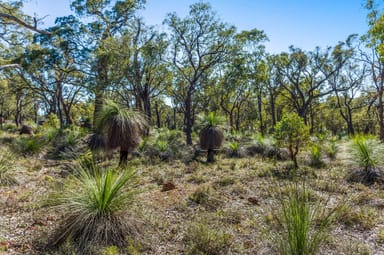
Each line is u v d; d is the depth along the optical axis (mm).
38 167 7121
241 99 28062
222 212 3938
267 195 4730
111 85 15742
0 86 24969
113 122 6969
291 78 23156
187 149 11742
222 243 2916
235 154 10438
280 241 2629
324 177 6117
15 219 3486
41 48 16719
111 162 8117
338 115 34875
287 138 7398
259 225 3441
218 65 17781
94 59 15961
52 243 2863
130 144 7105
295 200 2621
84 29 16141
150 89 20312
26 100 35312
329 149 9297
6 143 11172
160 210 4020
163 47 15578
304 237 2414
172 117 46656
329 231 2844
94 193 3152
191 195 4637
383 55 7590
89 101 18859
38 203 3941
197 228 3170
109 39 15766
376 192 4934
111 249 2715
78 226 2928
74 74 19281
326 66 21969
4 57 18047
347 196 4719
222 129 9625
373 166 5918
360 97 28438
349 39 20312
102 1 16875
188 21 15523
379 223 3533
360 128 33219
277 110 33938
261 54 19281
